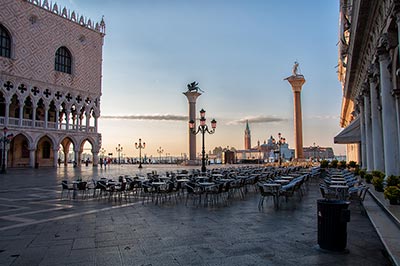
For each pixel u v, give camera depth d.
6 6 44.16
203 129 23.75
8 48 44.88
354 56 19.45
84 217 9.92
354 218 9.46
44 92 48.91
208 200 13.52
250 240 7.06
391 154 12.96
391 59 12.25
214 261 5.70
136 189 16.19
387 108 12.91
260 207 11.59
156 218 9.68
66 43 52.81
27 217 9.97
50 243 6.97
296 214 10.20
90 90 56.75
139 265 5.54
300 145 48.41
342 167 33.16
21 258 5.95
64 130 51.12
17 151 49.88
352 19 15.68
